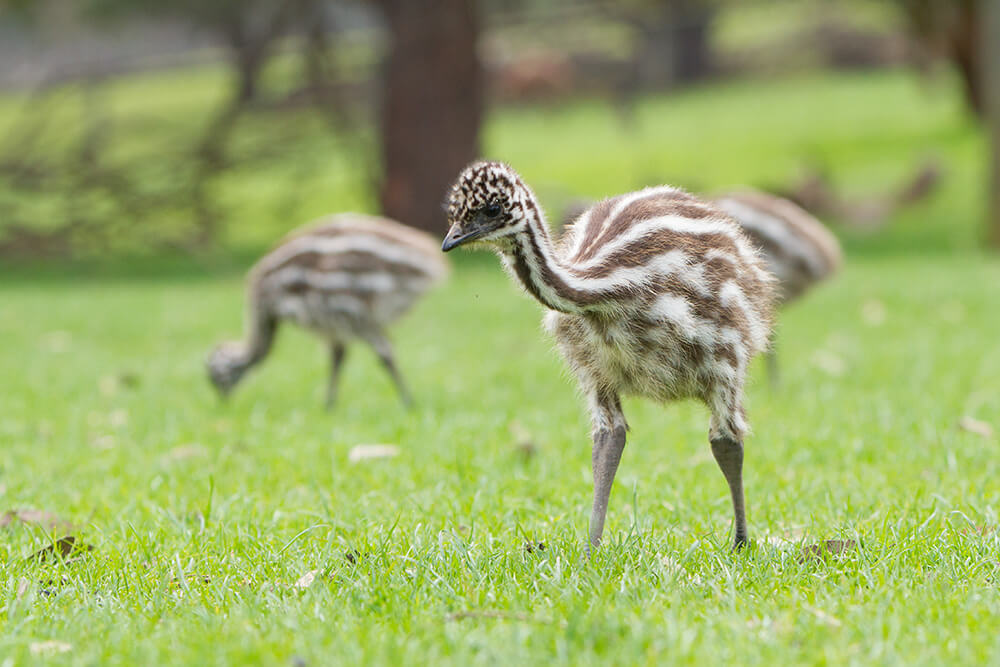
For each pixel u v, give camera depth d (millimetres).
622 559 7117
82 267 34625
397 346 18344
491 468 10062
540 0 51469
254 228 41000
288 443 11547
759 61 67688
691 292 7516
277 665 5547
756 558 7160
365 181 35250
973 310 19500
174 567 7289
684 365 7594
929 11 36375
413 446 11094
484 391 14156
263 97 35812
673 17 47438
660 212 7762
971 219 36031
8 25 46781
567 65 59625
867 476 9516
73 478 10320
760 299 8219
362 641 5820
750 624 5918
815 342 17375
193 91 58312
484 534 7906
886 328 18281
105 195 34750
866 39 67625
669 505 8750
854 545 7348
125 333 21016
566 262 7316
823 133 50969
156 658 5750
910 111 53281
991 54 29234
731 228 8156
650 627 5789
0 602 6875
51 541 8055
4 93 55625
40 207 38000
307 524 8531
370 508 8930
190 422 12906
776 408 12516
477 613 6098
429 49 31828
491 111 59812
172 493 9617
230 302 25062
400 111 32156
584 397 7996
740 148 49719
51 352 18953
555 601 6414
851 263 28594
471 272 29234
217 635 5992
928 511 8211
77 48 55781
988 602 6199
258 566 7316
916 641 5715
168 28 57281
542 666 5461
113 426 12719
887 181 42094
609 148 51781
